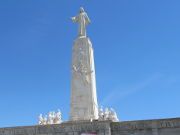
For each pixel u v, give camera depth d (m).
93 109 41.16
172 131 32.97
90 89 42.22
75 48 44.62
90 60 43.91
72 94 42.25
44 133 34.84
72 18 47.25
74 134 34.22
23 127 35.38
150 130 33.47
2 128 35.53
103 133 33.72
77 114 41.03
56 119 51.78
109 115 49.06
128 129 33.88
